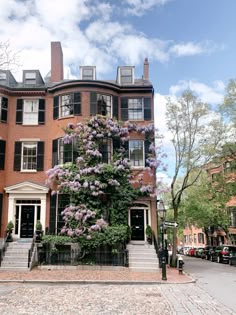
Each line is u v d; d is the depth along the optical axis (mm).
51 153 25359
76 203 22812
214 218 40344
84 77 27438
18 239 23438
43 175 25062
